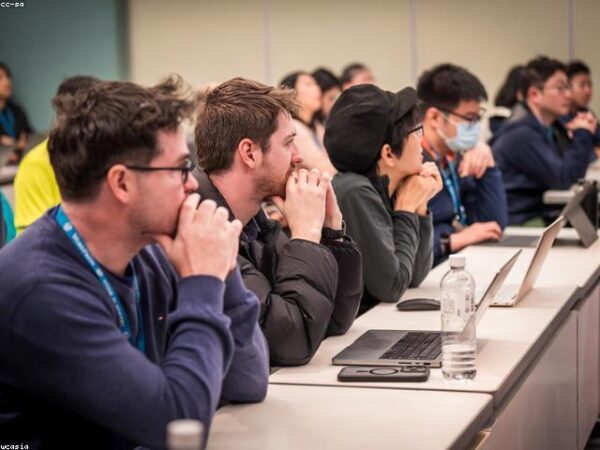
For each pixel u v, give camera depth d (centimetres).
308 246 328
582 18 1169
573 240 580
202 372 232
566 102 806
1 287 225
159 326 259
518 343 337
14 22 1315
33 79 1320
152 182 232
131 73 1323
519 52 1192
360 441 244
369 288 413
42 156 591
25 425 233
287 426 257
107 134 227
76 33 1309
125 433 229
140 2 1312
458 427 253
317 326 319
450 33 1214
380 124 424
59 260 229
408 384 292
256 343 278
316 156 782
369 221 409
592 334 487
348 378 298
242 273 323
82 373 224
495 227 576
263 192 335
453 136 577
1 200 556
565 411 416
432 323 375
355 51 1252
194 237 241
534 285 443
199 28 1300
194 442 133
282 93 337
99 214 232
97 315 228
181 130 237
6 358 227
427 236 450
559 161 775
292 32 1271
